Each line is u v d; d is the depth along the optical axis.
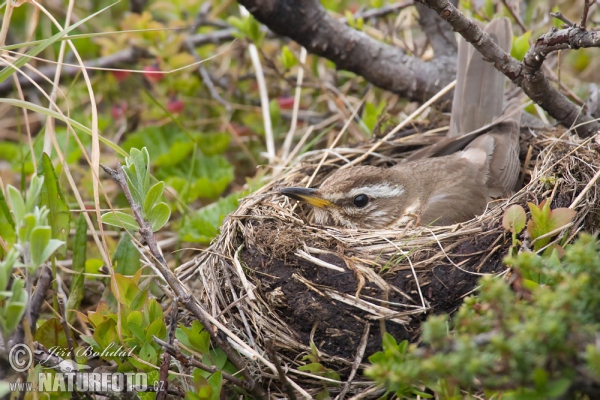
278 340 8.80
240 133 14.45
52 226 9.15
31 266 7.08
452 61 13.23
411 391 7.71
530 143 11.84
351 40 12.79
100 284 10.74
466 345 5.63
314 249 9.07
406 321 8.43
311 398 8.23
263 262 9.14
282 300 8.84
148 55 15.06
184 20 15.49
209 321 8.61
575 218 9.04
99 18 16.16
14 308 6.93
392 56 13.15
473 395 7.70
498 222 9.08
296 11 12.31
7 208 9.23
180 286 8.73
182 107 14.53
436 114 13.08
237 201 12.10
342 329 8.61
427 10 13.14
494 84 12.24
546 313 5.63
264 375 8.52
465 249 8.84
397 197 11.05
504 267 8.66
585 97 13.38
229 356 8.38
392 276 8.70
